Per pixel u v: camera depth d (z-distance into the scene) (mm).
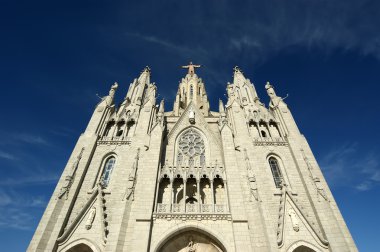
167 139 37750
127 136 39219
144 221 25812
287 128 38188
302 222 27922
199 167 33531
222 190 31406
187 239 26641
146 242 24297
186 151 36625
